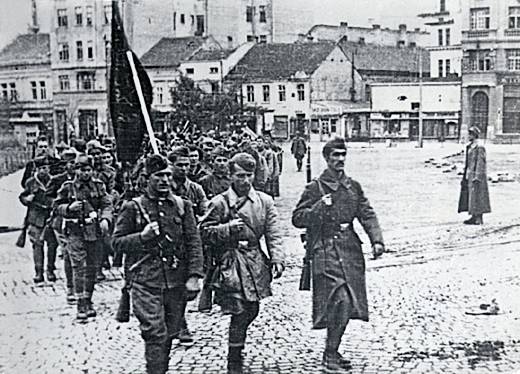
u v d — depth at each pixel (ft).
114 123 22.59
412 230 23.68
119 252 17.76
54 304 21.58
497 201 24.02
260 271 18.25
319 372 19.21
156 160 17.43
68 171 22.84
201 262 17.62
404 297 21.24
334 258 19.16
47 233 24.09
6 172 27.07
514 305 21.06
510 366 19.48
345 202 19.07
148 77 22.98
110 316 21.25
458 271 22.38
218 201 18.08
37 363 19.30
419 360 19.90
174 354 19.48
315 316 19.35
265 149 22.95
